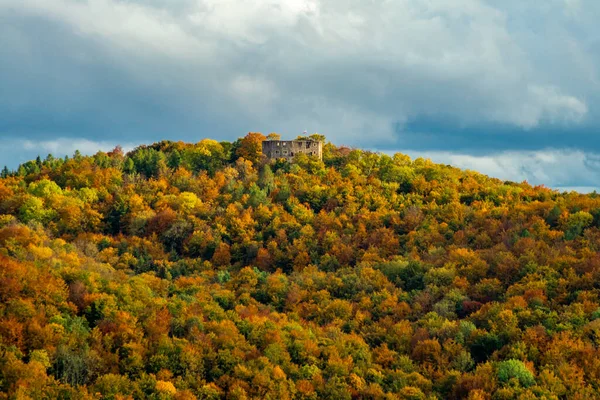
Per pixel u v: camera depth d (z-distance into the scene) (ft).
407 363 499.10
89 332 486.38
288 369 481.87
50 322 480.23
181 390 444.96
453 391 464.65
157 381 445.37
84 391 423.64
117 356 468.34
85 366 449.06
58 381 429.79
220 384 461.37
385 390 476.13
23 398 402.93
